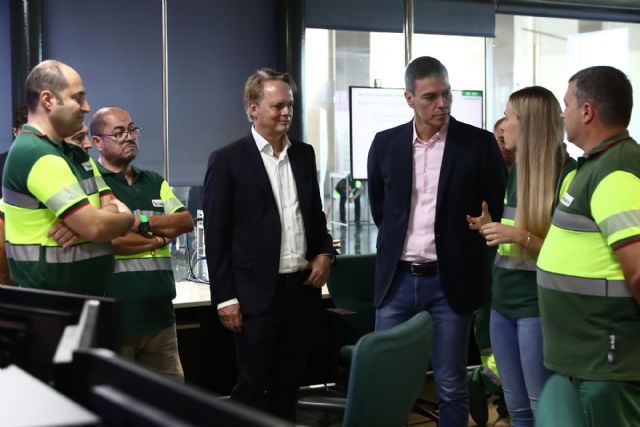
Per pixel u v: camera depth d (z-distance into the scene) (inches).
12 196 94.5
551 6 237.9
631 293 84.5
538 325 109.0
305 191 123.3
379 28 222.8
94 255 97.0
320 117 236.8
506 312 112.8
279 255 118.3
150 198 127.6
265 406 123.0
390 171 120.0
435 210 117.2
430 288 118.2
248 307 117.3
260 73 121.6
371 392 73.2
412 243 118.6
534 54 258.1
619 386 85.7
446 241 116.7
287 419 123.7
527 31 256.4
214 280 118.5
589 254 86.3
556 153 107.2
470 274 117.7
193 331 171.2
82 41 192.4
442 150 118.3
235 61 208.2
